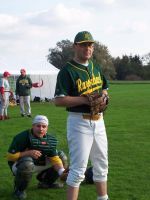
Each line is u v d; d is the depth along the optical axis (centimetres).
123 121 1703
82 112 534
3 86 1778
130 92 4303
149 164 888
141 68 11050
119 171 826
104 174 564
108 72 10106
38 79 3094
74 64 539
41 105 2695
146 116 1900
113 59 11138
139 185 725
